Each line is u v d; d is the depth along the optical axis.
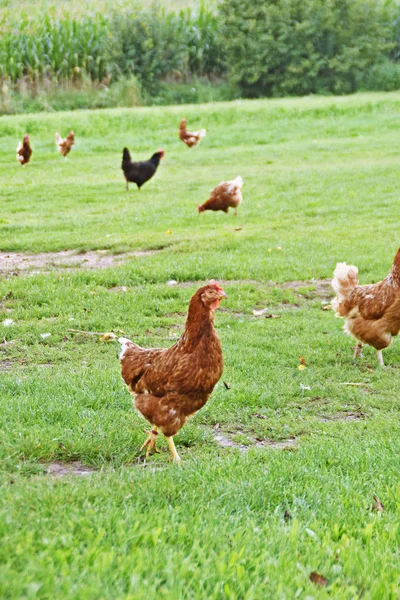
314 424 7.41
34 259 14.58
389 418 7.61
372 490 5.62
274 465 6.02
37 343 9.68
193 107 39.06
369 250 14.73
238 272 13.24
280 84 49.88
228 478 5.65
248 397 7.96
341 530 4.77
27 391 7.76
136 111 37.66
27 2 51.88
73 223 17.78
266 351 9.60
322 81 50.53
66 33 46.81
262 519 4.98
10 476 5.49
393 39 56.03
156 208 19.66
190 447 6.82
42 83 45.16
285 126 35.44
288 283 12.87
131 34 47.91
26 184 23.69
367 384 8.71
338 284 9.52
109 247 15.35
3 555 3.71
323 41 50.12
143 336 9.97
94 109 41.66
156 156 22.66
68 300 11.52
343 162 26.70
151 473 5.68
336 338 10.19
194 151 30.66
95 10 51.88
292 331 10.46
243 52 49.06
